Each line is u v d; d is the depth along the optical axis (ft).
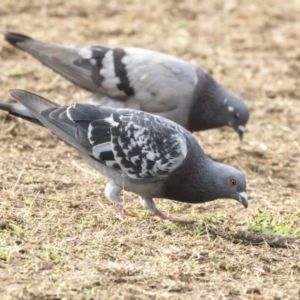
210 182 44.65
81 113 45.01
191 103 57.88
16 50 74.33
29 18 83.66
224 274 38.83
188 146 44.57
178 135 44.65
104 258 39.34
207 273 38.73
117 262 38.96
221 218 46.73
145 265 38.83
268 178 56.39
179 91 57.16
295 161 60.29
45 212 44.42
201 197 45.14
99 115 45.09
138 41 80.53
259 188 54.03
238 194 44.65
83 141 44.55
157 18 87.61
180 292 36.37
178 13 90.02
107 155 44.42
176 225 44.32
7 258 37.86
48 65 58.13
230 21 89.45
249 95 72.08
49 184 49.24
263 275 39.19
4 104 45.24
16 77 69.05
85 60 57.77
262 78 76.13
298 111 69.82
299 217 47.91
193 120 58.90
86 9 87.61
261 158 60.44
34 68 71.00
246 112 59.57
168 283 36.88
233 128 60.49
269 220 46.09
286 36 87.10
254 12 92.63
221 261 39.96
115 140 44.34
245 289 36.83
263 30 88.12
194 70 58.18
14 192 47.09
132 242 41.34
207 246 41.96
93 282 36.19
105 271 37.55
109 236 41.83
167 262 39.29
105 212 45.57
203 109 58.54
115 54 57.62
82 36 80.12
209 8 92.68
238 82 74.59
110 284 36.35
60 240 40.83
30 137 57.93
